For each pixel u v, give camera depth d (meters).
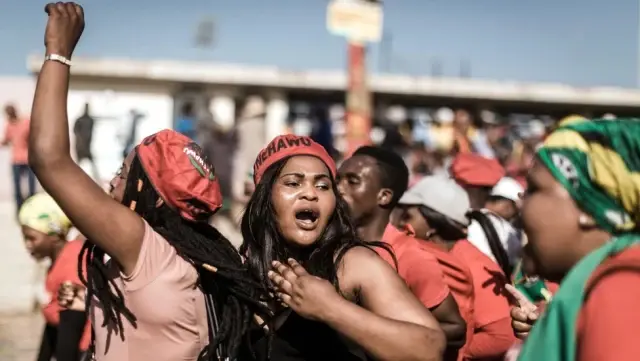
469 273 4.04
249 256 2.96
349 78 13.26
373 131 22.77
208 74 21.64
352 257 2.76
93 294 2.68
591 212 1.94
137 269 2.62
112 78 21.12
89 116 18.83
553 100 23.30
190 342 2.69
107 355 2.68
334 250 2.84
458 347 3.68
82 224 2.55
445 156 15.75
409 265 3.71
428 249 4.02
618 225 1.92
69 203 2.52
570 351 1.80
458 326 3.66
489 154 14.43
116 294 2.66
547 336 1.85
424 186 4.77
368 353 2.54
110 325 2.68
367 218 4.20
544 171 2.01
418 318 2.60
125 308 2.65
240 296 2.82
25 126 16.17
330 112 22.42
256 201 2.97
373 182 4.16
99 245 2.59
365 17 13.05
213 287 2.80
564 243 1.98
